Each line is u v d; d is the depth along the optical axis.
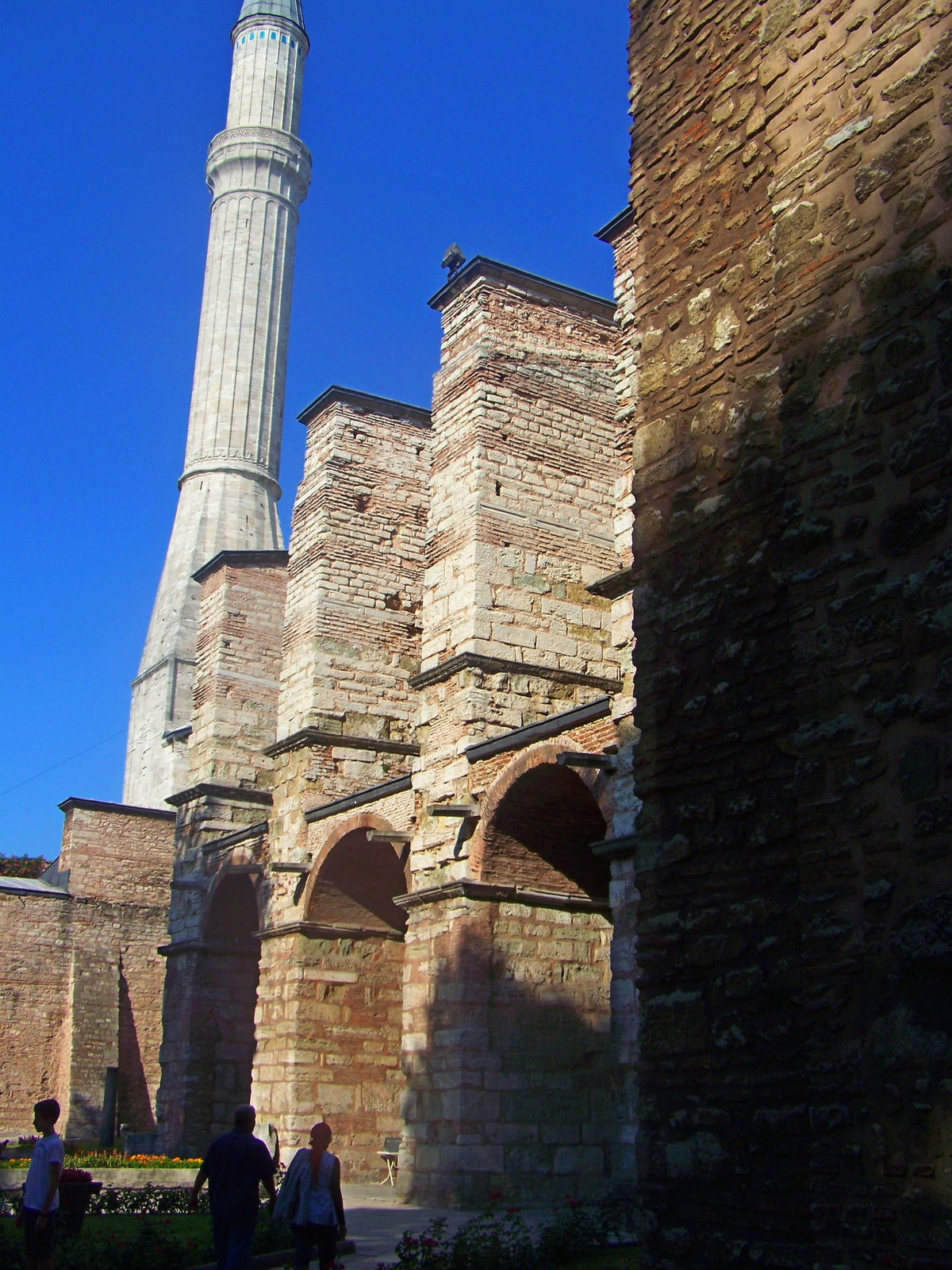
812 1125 6.66
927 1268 5.91
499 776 18.25
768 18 8.98
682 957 8.17
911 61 7.62
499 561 20.41
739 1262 7.24
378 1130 22.81
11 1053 35.22
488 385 21.25
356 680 25.39
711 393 9.08
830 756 7.06
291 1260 12.77
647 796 8.77
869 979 6.54
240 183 66.38
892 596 6.95
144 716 55.81
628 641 15.59
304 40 71.62
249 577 31.31
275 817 25.34
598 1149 18.14
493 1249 11.62
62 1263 11.94
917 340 7.14
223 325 63.47
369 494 26.72
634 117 10.52
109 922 37.47
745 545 8.44
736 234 9.20
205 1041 27.66
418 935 19.12
